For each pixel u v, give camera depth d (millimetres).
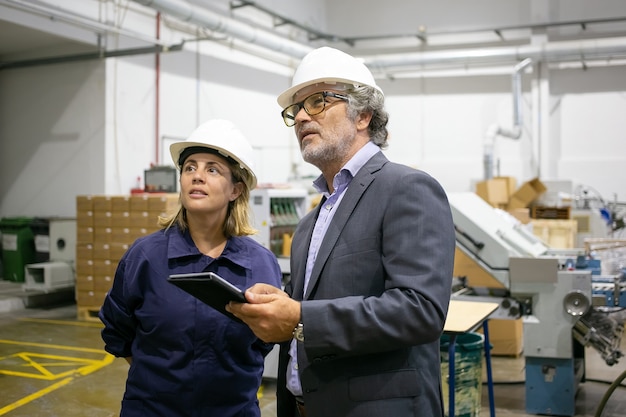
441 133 10328
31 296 6723
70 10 6359
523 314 3613
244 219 1762
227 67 8812
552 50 9234
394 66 9852
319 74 1400
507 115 9977
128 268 1645
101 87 6934
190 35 8102
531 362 3598
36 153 7453
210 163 1660
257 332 1216
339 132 1416
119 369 4449
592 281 3617
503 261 3547
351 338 1192
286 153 10156
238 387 1633
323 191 1574
